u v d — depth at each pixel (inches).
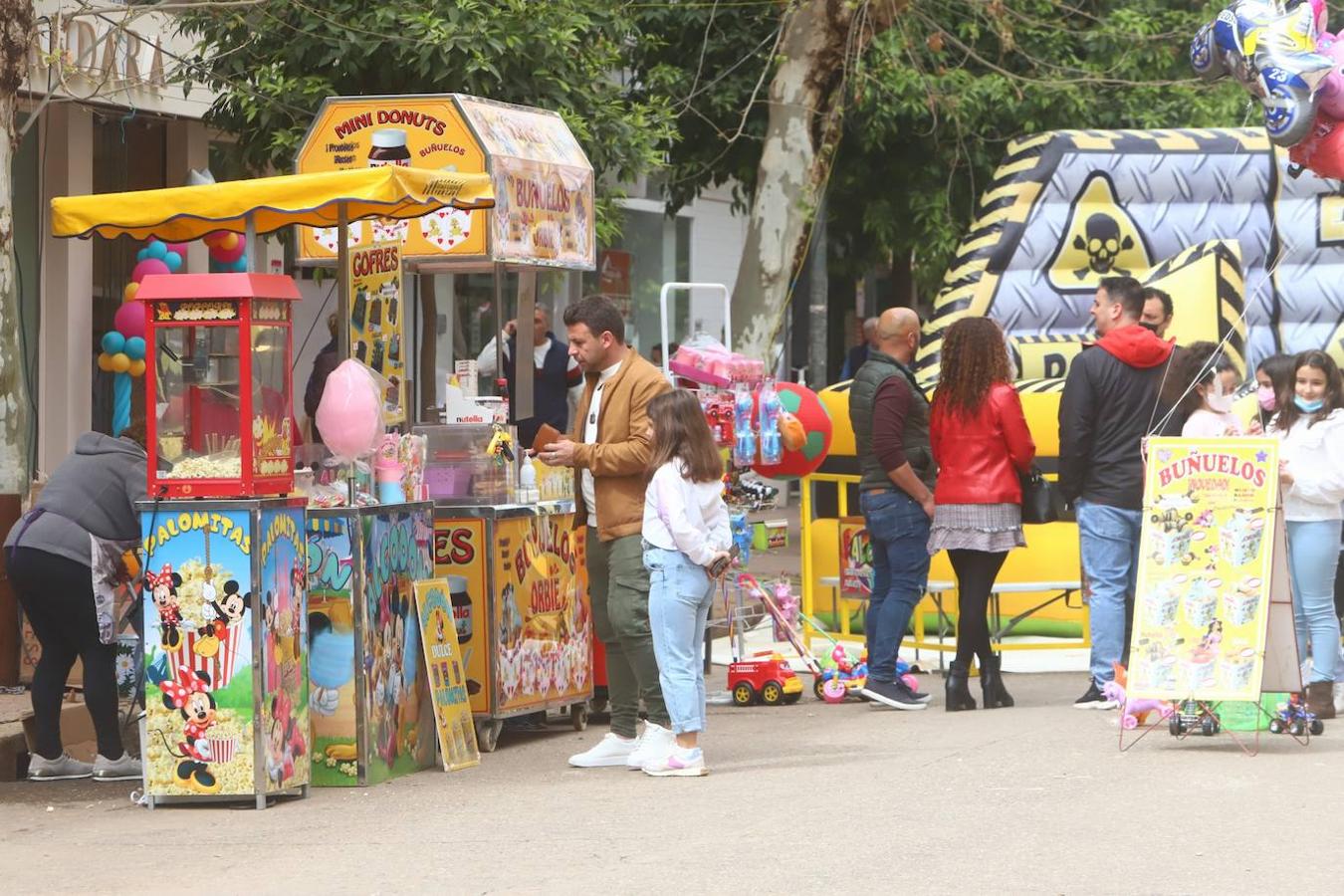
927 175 1435.8
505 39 940.0
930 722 676.1
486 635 631.8
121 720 641.6
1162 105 1445.6
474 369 672.4
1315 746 599.5
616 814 504.1
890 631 724.0
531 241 698.2
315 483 577.9
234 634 525.7
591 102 1025.5
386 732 574.2
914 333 719.1
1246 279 1018.1
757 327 1133.7
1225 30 642.8
